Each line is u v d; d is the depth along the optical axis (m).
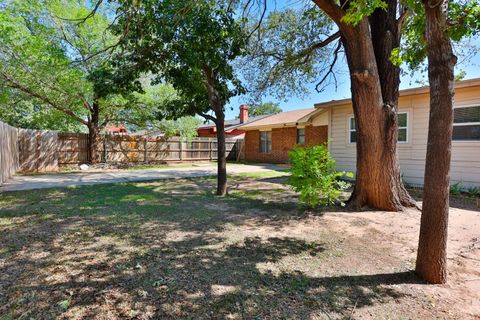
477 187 6.89
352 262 3.00
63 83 10.67
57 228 4.01
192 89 6.71
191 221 4.47
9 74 10.16
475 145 6.93
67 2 10.80
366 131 5.05
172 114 7.80
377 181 5.14
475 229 4.21
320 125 13.43
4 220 4.39
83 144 13.12
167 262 2.94
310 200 4.93
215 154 18.55
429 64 2.56
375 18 5.32
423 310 2.16
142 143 15.16
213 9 5.33
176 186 8.12
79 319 1.98
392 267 2.88
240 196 6.61
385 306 2.21
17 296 2.25
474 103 6.92
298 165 4.87
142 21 5.21
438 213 2.55
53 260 2.94
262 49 8.11
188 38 5.36
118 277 2.59
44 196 6.38
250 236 3.79
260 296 2.32
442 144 2.51
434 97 2.54
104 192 6.99
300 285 2.51
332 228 4.16
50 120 13.72
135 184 8.43
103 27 10.98
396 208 5.11
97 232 3.87
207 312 2.09
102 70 6.65
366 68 4.69
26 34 9.94
